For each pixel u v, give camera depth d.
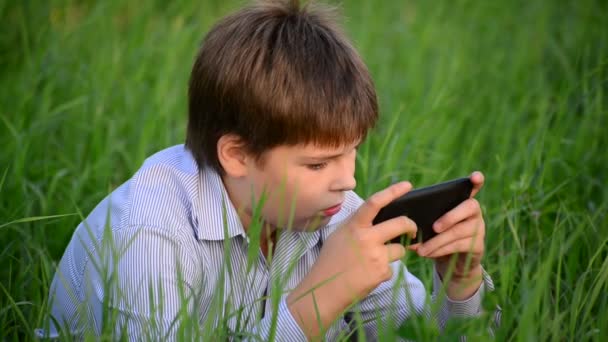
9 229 4.47
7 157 5.54
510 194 5.00
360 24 9.59
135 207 3.36
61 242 4.54
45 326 3.37
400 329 3.13
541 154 5.61
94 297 3.38
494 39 9.65
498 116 7.10
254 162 3.30
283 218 3.31
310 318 3.10
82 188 5.34
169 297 3.19
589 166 5.76
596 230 4.24
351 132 3.22
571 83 7.29
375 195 3.11
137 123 6.48
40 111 6.25
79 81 6.98
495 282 4.12
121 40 8.36
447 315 3.58
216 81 3.34
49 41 7.71
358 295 3.10
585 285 3.97
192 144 3.54
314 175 3.26
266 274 3.52
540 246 4.19
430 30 9.32
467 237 3.34
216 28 3.49
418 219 3.32
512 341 3.33
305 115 3.16
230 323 3.43
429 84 7.96
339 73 3.24
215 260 3.47
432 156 5.83
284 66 3.21
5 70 7.51
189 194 3.45
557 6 10.62
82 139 6.16
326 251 3.16
